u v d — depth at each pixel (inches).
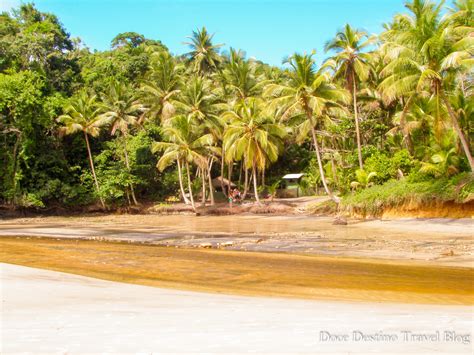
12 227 1338.6
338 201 1423.5
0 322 222.4
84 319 231.1
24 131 1792.6
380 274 483.2
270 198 2095.2
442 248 675.4
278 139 1845.5
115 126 1956.2
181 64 2615.7
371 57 1391.5
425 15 1072.8
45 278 404.8
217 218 1571.1
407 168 1355.8
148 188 2236.7
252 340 178.1
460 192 1065.5
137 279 458.6
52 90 2038.6
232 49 2263.8
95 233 1091.3
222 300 318.7
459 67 1054.4
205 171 2246.6
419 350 160.2
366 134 1690.5
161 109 2146.9
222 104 1966.0
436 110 1083.9
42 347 169.5
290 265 554.3
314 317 240.7
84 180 2028.8
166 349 164.9
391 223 1098.7
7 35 2155.5
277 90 1422.2
